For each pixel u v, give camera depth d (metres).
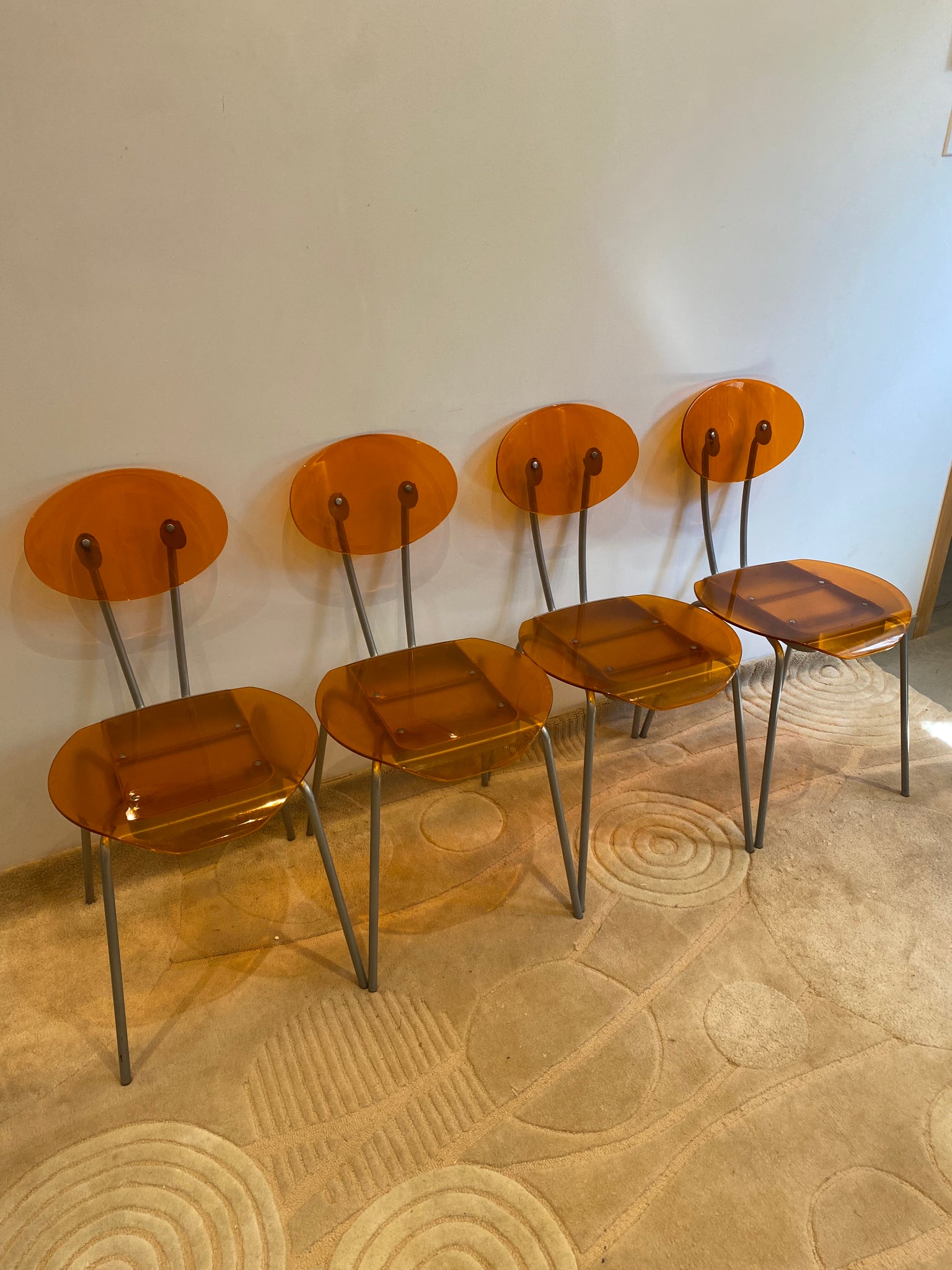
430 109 1.29
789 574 1.78
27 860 1.60
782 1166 1.15
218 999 1.40
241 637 1.58
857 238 1.73
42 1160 1.19
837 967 1.42
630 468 1.69
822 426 1.93
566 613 1.67
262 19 1.15
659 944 1.47
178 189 1.20
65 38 1.07
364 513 1.51
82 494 1.31
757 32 1.44
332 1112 1.24
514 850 1.68
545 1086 1.26
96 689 1.51
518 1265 1.06
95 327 1.24
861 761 1.89
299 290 1.33
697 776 1.86
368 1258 1.07
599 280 1.54
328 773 1.79
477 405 1.55
